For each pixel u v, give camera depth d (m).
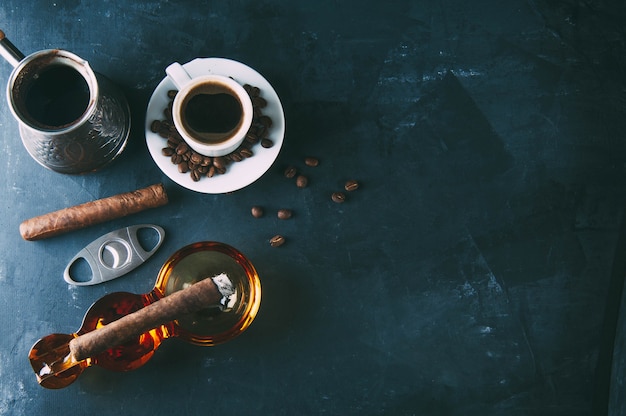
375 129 0.78
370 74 0.79
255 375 0.77
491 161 0.79
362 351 0.78
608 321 0.78
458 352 0.78
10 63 0.73
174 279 0.75
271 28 0.78
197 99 0.72
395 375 0.78
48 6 0.77
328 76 0.78
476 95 0.79
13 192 0.77
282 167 0.78
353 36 0.79
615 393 0.74
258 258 0.78
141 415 0.77
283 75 0.78
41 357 0.71
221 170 0.74
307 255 0.78
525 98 0.79
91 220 0.75
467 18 0.79
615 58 0.79
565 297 0.78
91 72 0.67
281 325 0.78
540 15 0.79
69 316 0.77
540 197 0.79
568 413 0.78
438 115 0.79
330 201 0.78
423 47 0.79
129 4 0.78
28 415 0.76
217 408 0.77
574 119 0.79
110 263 0.77
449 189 0.79
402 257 0.78
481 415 0.78
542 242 0.79
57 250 0.77
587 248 0.79
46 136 0.67
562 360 0.78
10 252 0.77
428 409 0.78
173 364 0.77
